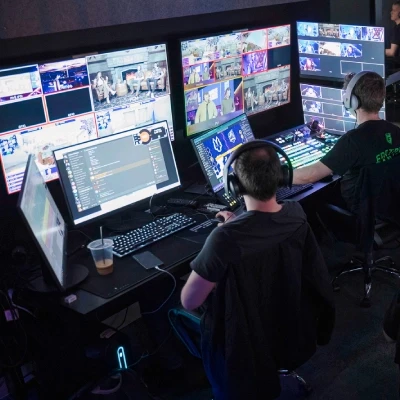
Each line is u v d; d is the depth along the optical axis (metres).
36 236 1.86
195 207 2.78
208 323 1.95
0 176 2.46
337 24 3.41
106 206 2.53
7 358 2.25
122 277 2.20
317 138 3.52
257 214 1.81
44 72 2.46
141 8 2.65
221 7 3.02
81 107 2.63
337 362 2.68
